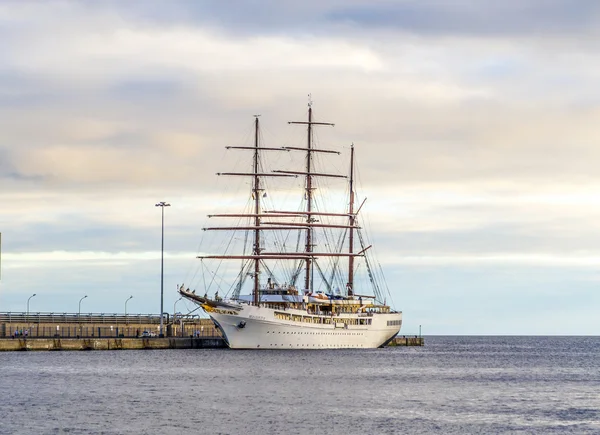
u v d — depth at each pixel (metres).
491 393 196.50
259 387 195.25
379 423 150.88
